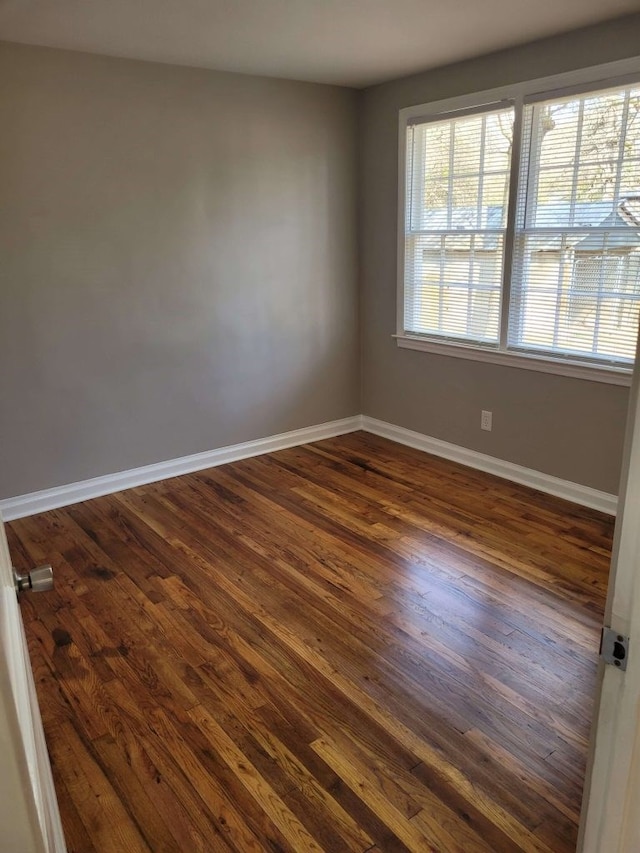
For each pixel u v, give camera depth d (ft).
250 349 14.21
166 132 12.09
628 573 2.50
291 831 5.61
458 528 11.09
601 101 10.34
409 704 7.06
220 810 5.82
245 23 9.59
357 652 7.93
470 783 6.06
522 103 11.31
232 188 13.14
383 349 15.52
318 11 9.11
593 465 11.68
